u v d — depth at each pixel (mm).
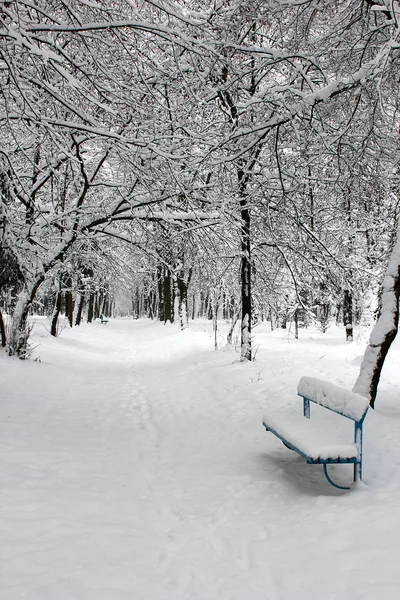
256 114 7438
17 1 5535
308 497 4367
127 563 3139
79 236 11438
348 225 12281
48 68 6402
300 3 6656
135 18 6586
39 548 3211
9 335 12469
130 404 8938
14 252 8516
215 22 7094
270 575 3027
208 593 2834
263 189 8609
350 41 7211
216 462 5562
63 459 5309
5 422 6590
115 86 7543
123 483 4758
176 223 9852
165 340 21875
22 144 9234
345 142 7648
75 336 23578
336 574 2898
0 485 4254
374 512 3615
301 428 5082
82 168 9539
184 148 7648
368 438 5422
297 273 11188
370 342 6371
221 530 3732
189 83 7113
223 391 9453
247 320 11773
